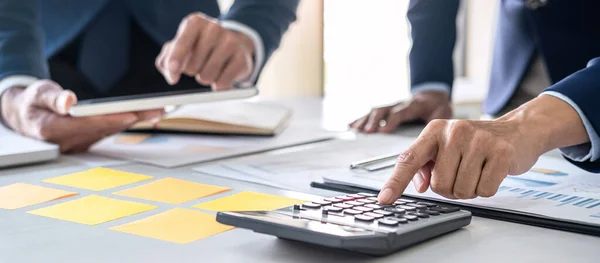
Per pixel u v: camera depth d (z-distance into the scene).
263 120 1.18
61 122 0.98
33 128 1.01
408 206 0.63
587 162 0.78
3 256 0.55
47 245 0.58
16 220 0.66
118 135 1.18
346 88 2.81
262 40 1.32
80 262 0.54
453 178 0.67
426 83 1.39
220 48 1.17
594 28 1.23
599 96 0.74
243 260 0.54
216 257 0.55
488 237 0.61
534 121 0.72
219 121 1.15
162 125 1.17
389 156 0.86
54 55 1.45
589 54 1.23
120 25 1.47
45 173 0.87
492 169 0.67
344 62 2.81
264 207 0.70
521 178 0.80
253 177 0.84
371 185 0.76
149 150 1.03
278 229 0.54
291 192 0.77
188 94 1.02
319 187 0.79
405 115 1.27
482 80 2.91
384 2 2.88
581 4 1.22
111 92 1.48
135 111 1.03
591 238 0.61
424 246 0.58
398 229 0.56
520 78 1.32
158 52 1.49
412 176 0.66
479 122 0.70
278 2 1.39
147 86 1.50
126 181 0.82
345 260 0.54
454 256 0.55
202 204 0.71
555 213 0.65
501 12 1.36
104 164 0.93
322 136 1.15
